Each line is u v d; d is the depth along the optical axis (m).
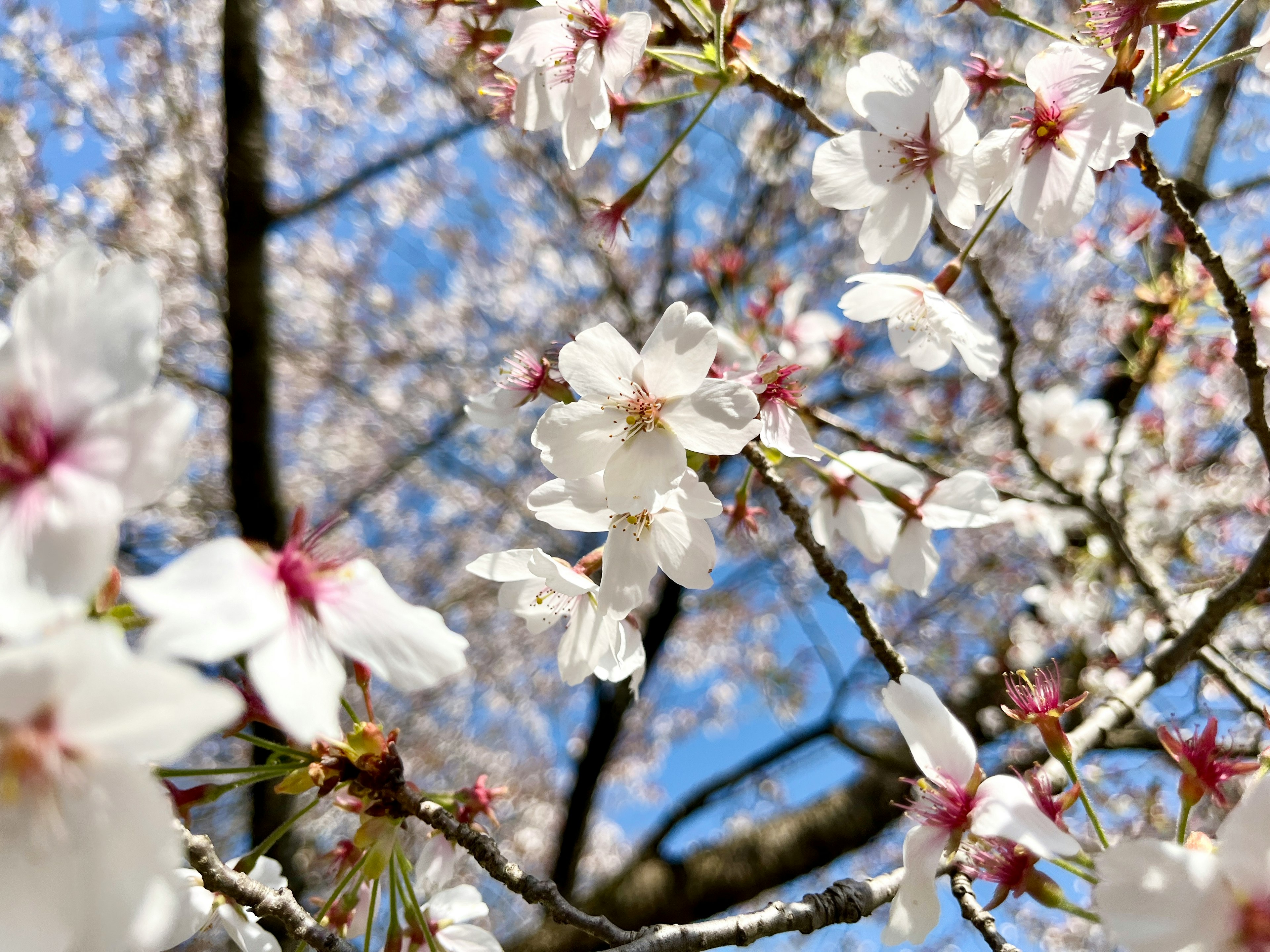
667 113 8.59
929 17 8.21
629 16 2.05
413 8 2.63
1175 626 3.19
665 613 7.84
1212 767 1.47
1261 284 2.91
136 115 8.59
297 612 1.11
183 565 1.04
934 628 9.08
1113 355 7.18
